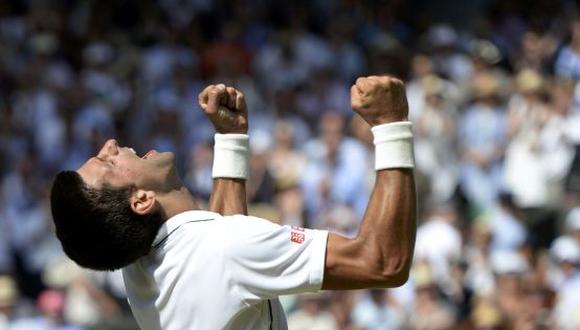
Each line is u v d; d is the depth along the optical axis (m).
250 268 10.81
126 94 47.59
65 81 47.47
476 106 44.25
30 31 50.44
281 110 45.47
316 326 33.69
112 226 11.18
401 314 34.56
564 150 42.12
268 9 53.16
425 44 50.56
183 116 45.91
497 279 35.16
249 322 11.17
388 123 11.03
